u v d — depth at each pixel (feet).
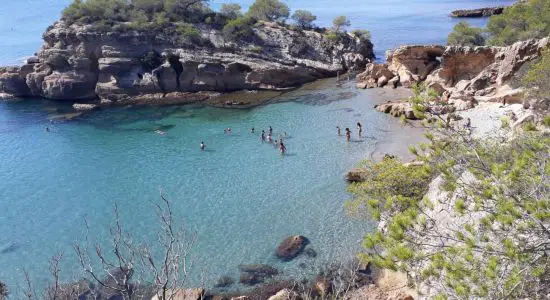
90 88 257.96
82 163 164.25
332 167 141.90
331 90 235.81
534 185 34.94
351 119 184.85
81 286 88.48
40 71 261.44
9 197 139.74
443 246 38.22
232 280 90.43
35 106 247.70
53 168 161.38
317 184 131.54
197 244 104.32
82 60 251.19
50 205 132.77
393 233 39.60
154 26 259.19
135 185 142.41
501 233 36.19
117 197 134.72
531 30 206.49
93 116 222.89
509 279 31.60
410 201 45.62
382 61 302.66
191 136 184.85
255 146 167.73
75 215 125.29
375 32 431.43
